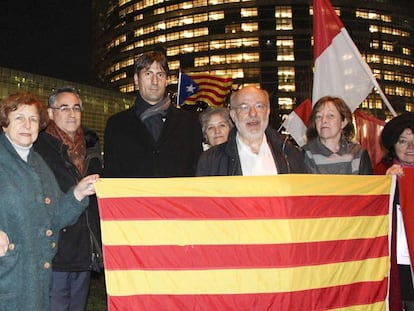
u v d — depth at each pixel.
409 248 3.46
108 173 4.04
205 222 3.17
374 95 62.19
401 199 3.51
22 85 20.20
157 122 4.13
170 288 3.09
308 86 63.97
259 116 3.54
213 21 67.62
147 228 3.12
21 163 2.86
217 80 14.10
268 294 3.13
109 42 80.19
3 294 2.65
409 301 3.51
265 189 3.23
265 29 65.62
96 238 3.89
